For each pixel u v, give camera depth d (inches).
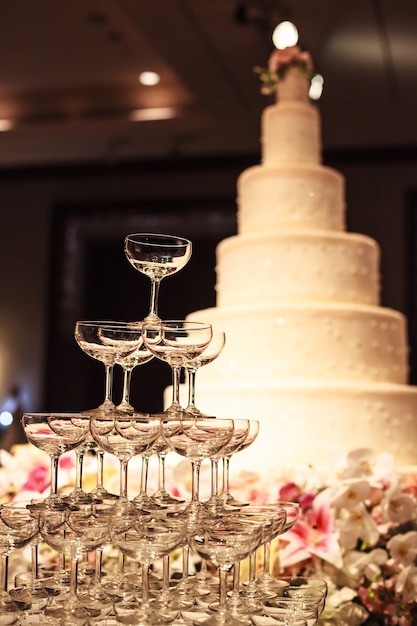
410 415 95.0
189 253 58.1
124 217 315.9
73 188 320.8
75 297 317.4
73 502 50.1
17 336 316.8
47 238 320.5
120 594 52.2
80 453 54.9
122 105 262.7
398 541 73.2
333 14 193.8
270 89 117.2
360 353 97.3
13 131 272.4
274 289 101.7
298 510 57.4
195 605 50.6
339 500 73.6
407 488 81.3
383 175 290.7
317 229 108.2
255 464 85.8
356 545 75.5
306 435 90.6
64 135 276.2
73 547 47.8
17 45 230.2
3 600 50.2
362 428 91.7
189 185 311.3
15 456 87.7
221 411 92.8
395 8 189.3
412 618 71.9
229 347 98.3
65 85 253.1
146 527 46.9
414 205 287.7
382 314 99.7
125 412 54.0
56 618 47.4
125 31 218.1
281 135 113.2
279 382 92.5
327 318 96.7
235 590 50.9
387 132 275.6
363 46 209.8
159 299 318.7
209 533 47.0
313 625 51.9
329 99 245.4
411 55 213.0
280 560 71.4
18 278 319.9
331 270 102.2
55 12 210.2
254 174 110.7
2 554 50.3
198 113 262.4
